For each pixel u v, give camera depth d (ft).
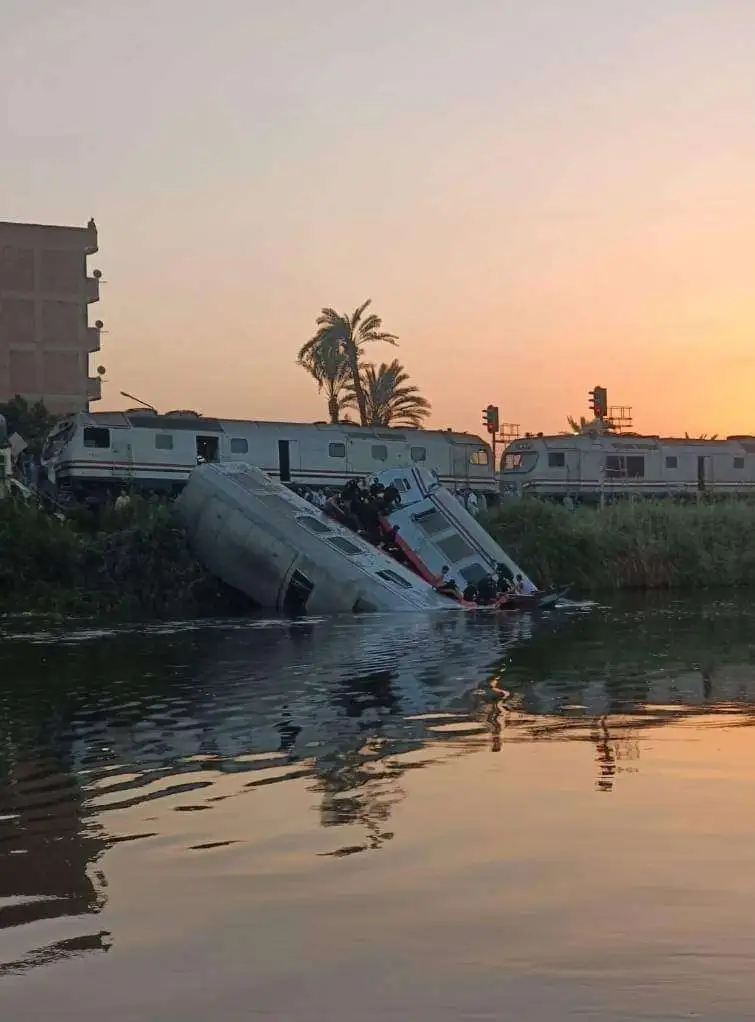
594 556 168.04
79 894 25.98
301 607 131.03
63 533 141.28
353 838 30.01
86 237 240.73
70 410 237.86
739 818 31.50
